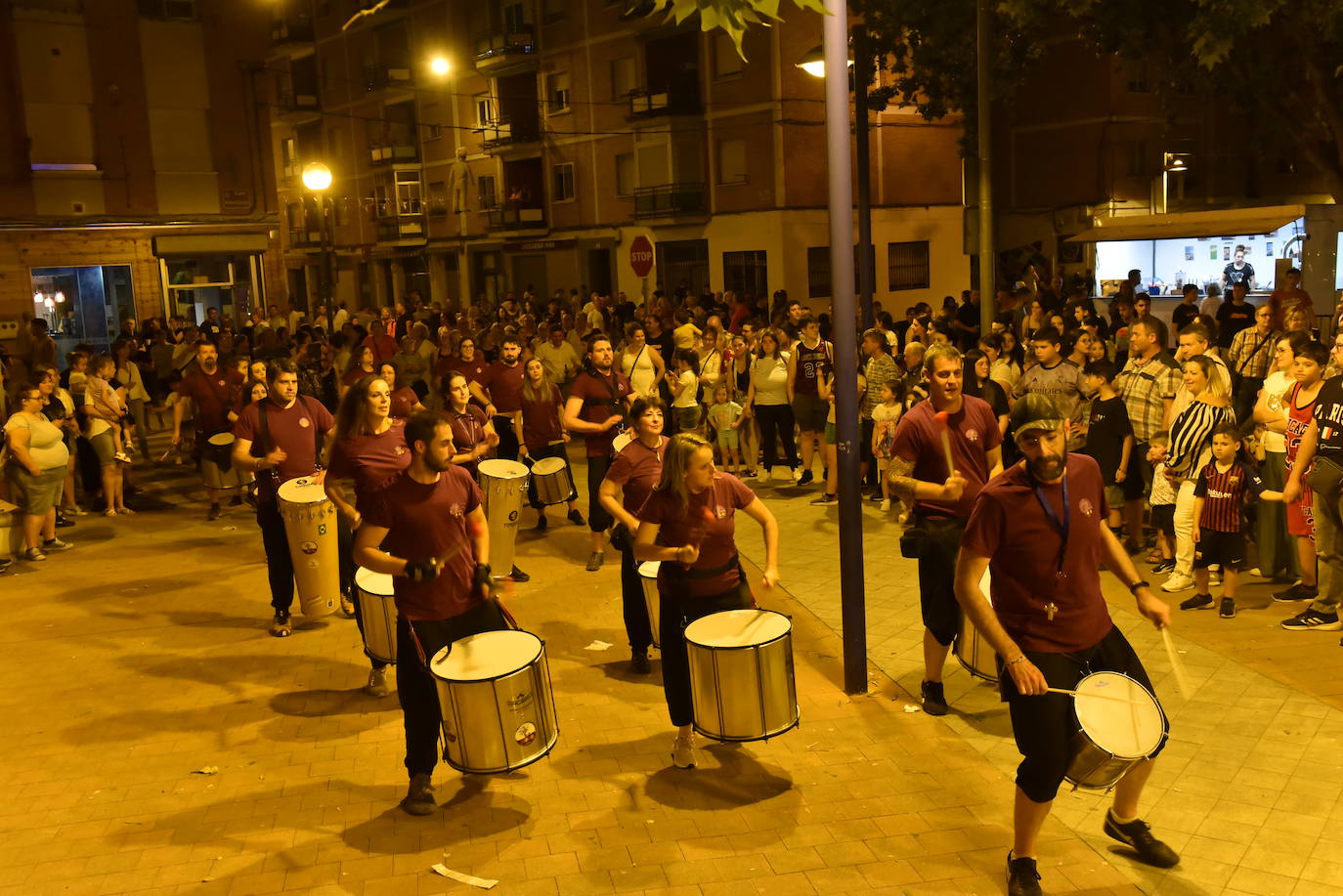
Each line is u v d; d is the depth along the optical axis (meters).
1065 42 32.53
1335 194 19.72
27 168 26.06
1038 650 4.57
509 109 43.41
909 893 4.74
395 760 6.36
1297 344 7.95
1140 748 4.31
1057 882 4.74
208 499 14.63
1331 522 7.30
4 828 5.70
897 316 37.22
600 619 8.77
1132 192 32.81
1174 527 8.40
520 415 11.55
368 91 50.25
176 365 19.69
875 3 22.80
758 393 13.65
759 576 9.66
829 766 5.99
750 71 34.25
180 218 28.09
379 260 51.69
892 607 8.62
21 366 22.45
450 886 4.96
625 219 38.91
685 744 5.98
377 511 5.56
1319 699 6.38
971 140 23.45
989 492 4.55
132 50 27.23
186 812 5.80
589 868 5.06
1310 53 17.98
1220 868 4.79
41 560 11.45
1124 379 9.42
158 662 8.20
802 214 34.59
